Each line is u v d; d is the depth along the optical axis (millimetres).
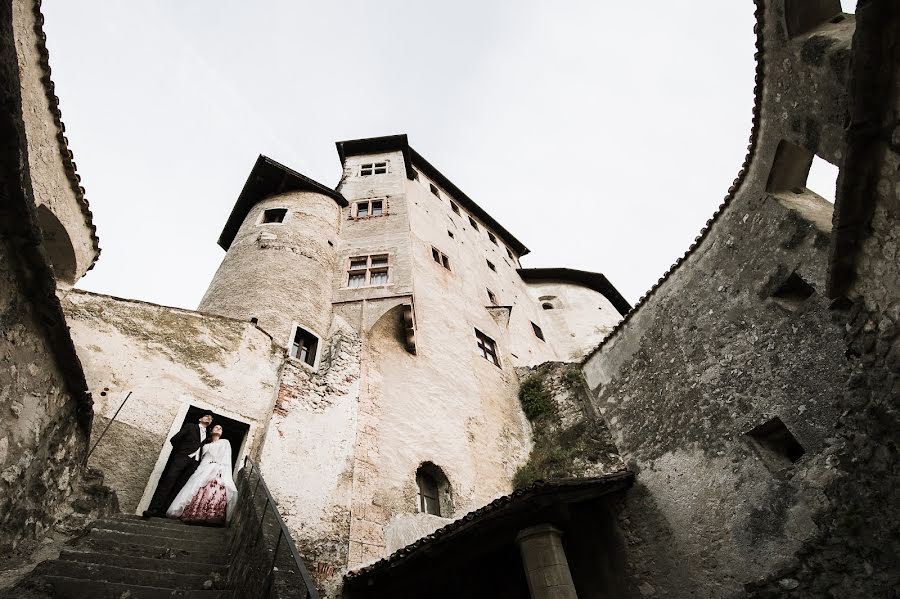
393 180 21156
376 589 8484
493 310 20094
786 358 7566
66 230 10328
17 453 4461
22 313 4328
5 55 3549
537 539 7410
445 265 19703
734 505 7703
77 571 4789
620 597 8656
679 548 8312
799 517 6754
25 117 8352
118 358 8695
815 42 5848
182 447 7824
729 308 8789
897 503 5387
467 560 8109
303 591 4129
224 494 7234
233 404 9625
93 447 7500
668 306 10227
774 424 7594
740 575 7281
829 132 5883
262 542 4969
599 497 9820
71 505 5844
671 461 9078
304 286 13828
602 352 12039
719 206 9180
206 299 13891
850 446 6055
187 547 6027
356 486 9930
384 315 13875
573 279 28750
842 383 6641
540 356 21469
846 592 5918
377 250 16547
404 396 12742
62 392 5219
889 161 4633
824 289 7047
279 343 11516
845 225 5102
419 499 11086
